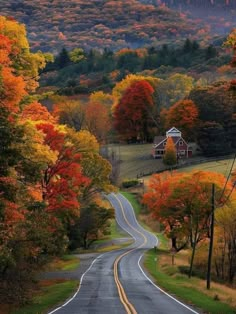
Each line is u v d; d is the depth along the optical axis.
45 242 33.25
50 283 43.47
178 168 127.38
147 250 79.06
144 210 114.00
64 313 26.11
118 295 35.34
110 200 119.81
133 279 47.53
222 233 61.06
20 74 38.91
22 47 38.88
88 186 74.12
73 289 38.88
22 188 27.50
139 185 126.25
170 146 132.50
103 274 51.12
